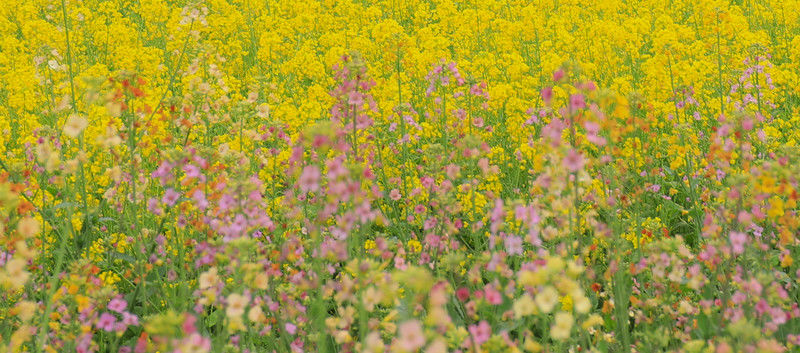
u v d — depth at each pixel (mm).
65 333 2887
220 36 11453
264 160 4719
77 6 10555
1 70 8352
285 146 5352
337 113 3791
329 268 3264
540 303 1881
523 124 5863
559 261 1923
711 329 3113
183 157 3195
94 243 4141
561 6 13062
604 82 8484
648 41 11180
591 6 12453
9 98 7023
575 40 9227
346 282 2484
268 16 11930
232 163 3613
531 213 2439
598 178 4590
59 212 4723
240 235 2715
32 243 3598
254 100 4793
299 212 3619
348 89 3689
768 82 7508
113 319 2773
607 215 3801
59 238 4645
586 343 3074
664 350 3367
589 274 3016
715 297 3736
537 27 10227
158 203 3348
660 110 6820
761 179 2699
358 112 3820
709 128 6887
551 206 2857
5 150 6117
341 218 2504
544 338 2842
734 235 2617
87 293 2869
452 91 7289
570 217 2740
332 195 2352
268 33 9641
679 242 3113
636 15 13383
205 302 2500
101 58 10266
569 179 2711
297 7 12859
